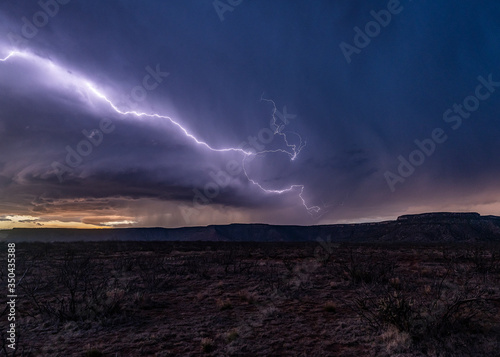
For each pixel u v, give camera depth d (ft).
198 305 29.45
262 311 26.23
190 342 19.97
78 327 22.57
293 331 21.72
